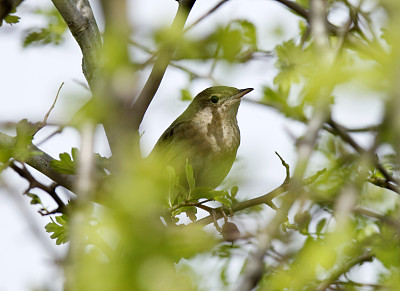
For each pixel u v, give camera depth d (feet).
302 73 29.84
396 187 26.12
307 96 29.09
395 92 16.71
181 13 18.85
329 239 20.15
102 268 13.51
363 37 29.48
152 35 18.01
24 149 21.88
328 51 19.71
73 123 16.58
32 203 22.38
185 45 19.72
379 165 25.85
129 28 15.42
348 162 26.99
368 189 26.66
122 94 15.44
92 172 16.16
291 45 30.55
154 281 13.53
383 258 23.27
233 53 24.57
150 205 14.43
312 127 19.02
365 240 24.12
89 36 30.35
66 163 22.44
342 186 25.40
